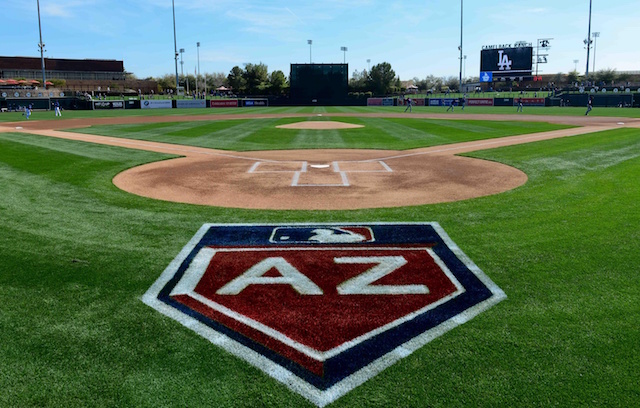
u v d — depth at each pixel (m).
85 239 5.96
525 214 7.12
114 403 2.90
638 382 3.06
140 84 90.81
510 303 4.18
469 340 3.58
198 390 3.01
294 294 4.42
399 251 5.54
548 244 5.71
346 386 3.05
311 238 6.05
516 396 2.94
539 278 4.70
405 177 10.59
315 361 3.33
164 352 3.44
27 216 7.08
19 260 5.20
